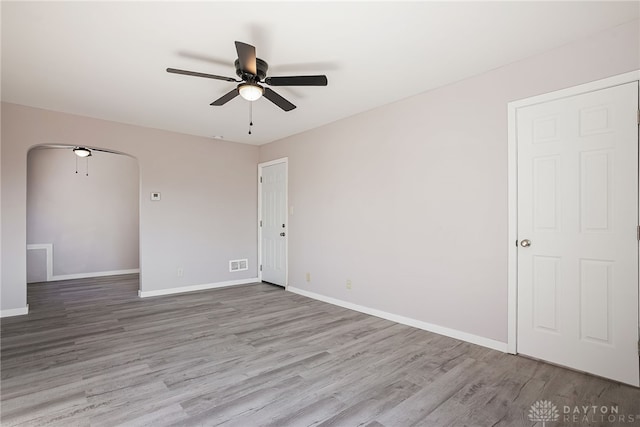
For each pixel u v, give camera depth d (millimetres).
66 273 5953
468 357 2617
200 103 3645
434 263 3199
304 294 4766
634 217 2143
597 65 2270
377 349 2787
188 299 4516
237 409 1914
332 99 3498
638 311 2127
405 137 3463
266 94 2719
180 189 4953
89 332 3195
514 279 2654
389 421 1809
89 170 6203
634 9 2004
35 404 1957
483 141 2852
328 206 4383
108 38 2328
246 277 5652
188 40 2359
